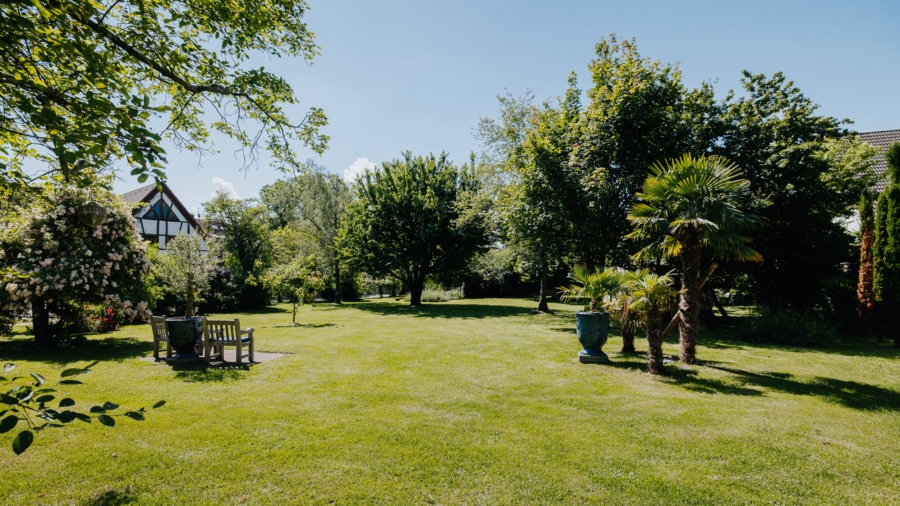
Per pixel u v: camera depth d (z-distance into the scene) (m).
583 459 3.96
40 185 4.61
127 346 10.10
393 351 9.35
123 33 4.86
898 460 3.99
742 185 7.49
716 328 14.73
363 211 24.52
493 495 3.33
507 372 7.41
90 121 2.63
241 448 4.12
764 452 4.14
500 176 22.34
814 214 14.39
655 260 13.60
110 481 3.50
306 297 15.91
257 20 6.14
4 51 2.99
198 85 5.32
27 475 3.58
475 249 24.12
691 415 5.18
